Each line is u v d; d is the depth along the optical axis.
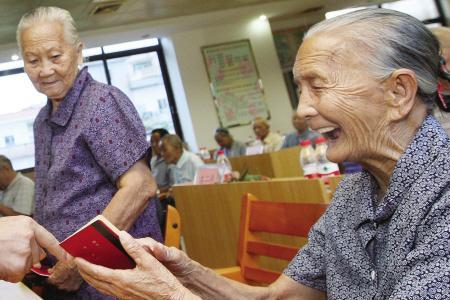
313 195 2.19
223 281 1.14
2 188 4.91
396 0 10.59
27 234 1.04
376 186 1.02
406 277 0.82
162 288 0.91
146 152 1.60
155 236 1.68
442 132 0.90
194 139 9.48
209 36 9.62
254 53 9.85
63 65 1.60
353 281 0.99
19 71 8.84
